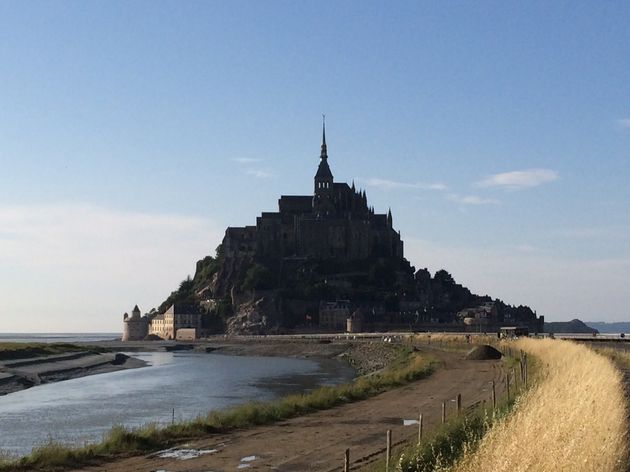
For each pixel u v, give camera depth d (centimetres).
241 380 12438
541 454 2352
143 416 7156
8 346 17975
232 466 3353
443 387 6881
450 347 14525
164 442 4012
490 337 15925
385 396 6325
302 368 16325
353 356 19825
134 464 3434
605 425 2598
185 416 7062
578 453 2336
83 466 3394
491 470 2411
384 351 17975
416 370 8356
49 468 3338
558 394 3253
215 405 8144
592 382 3394
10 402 8794
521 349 10075
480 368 8944
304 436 4181
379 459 3331
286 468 3288
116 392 10125
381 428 4416
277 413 5069
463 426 3566
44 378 12650
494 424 2956
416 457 2967
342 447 3781
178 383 11825
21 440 5591
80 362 16788
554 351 7506
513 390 5291
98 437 5703
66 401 8856
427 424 4500
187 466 3369
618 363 6234
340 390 6300
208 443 3991
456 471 2600
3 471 3244
